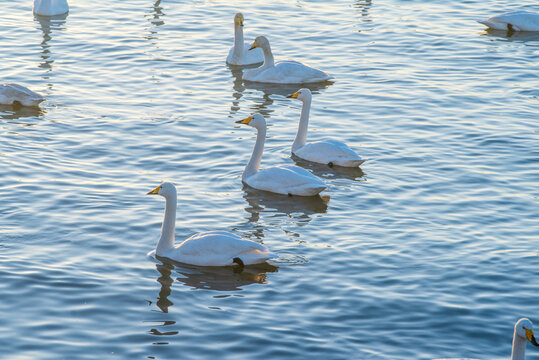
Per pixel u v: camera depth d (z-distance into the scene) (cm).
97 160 2044
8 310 1349
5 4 3603
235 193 1895
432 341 1295
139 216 1738
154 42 3117
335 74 2834
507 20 3341
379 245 1630
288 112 2475
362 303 1405
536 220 1759
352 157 2048
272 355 1246
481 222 1745
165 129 2275
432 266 1542
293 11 3616
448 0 3875
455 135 2277
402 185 1952
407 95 2611
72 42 3070
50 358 1222
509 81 2761
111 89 2598
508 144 2211
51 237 1619
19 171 1939
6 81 2620
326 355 1250
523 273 1516
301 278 1497
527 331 1141
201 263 1539
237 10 3609
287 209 1814
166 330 1312
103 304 1385
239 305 1397
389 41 3206
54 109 2400
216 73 2831
